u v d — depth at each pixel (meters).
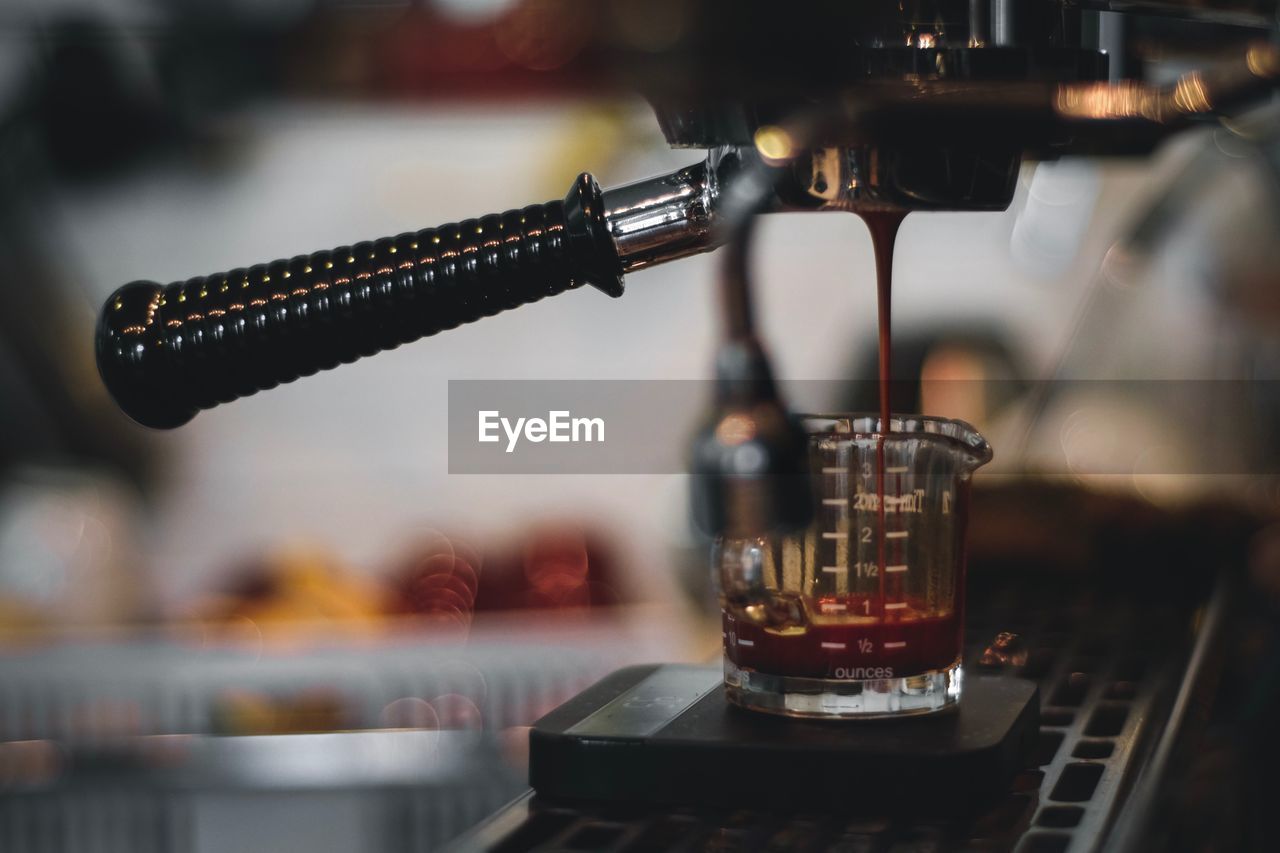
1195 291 1.33
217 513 1.52
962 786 0.52
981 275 1.52
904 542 0.55
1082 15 0.52
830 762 0.53
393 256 0.51
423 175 1.49
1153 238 1.33
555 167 1.47
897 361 1.52
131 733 0.96
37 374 1.39
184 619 1.12
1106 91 0.50
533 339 1.54
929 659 0.55
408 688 0.99
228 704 0.97
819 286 1.54
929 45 0.49
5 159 1.23
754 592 0.55
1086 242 1.49
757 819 0.53
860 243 1.53
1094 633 0.69
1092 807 0.52
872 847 0.50
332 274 0.51
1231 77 0.50
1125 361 1.33
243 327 0.51
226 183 1.48
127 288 0.51
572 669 1.01
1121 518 0.88
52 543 1.15
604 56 0.40
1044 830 0.50
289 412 1.53
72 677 0.96
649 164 1.44
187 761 0.91
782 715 0.55
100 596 1.14
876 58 0.48
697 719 0.55
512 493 1.54
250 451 1.53
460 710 0.99
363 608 1.11
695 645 1.11
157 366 0.50
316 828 0.91
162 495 1.49
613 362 1.54
